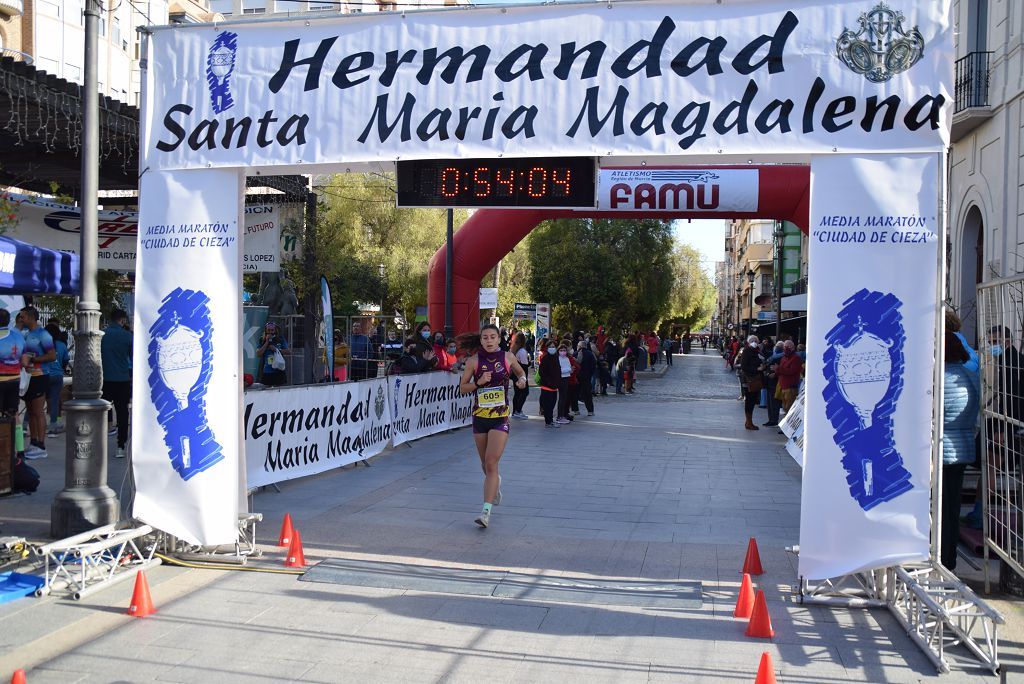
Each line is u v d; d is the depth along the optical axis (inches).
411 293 1509.6
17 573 228.1
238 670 173.5
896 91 211.0
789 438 398.6
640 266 1573.6
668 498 354.3
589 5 228.4
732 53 220.5
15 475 323.0
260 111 246.1
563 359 674.8
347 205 1478.8
